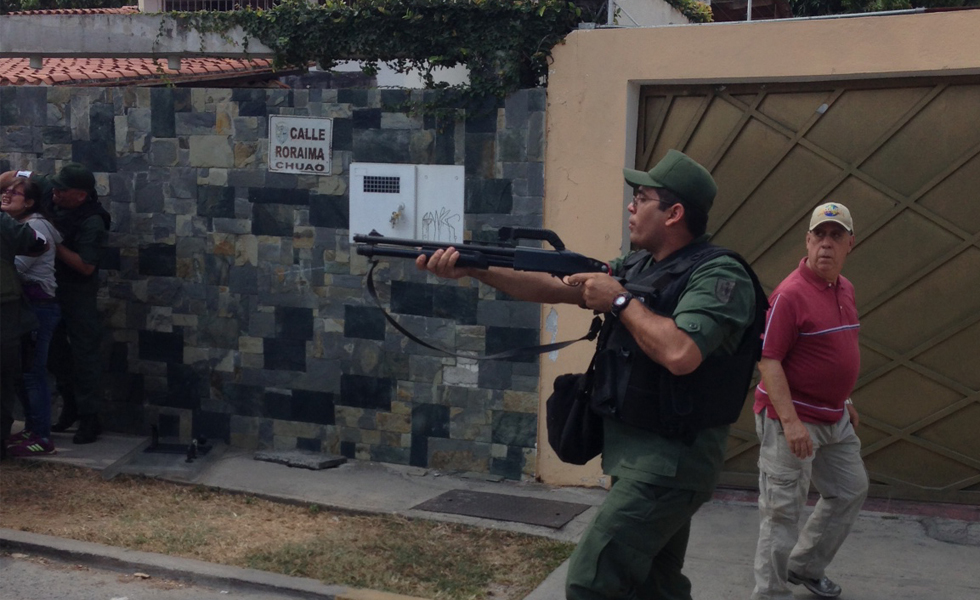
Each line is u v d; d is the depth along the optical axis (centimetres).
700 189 325
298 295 646
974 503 543
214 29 649
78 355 654
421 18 600
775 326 398
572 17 579
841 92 536
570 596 317
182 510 558
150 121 667
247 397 664
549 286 364
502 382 604
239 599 448
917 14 505
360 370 637
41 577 470
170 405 682
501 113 589
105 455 641
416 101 605
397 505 560
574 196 577
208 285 666
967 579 456
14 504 557
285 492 582
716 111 562
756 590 413
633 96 568
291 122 635
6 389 617
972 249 522
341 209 631
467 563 478
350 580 455
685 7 927
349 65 1005
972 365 532
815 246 400
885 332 546
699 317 299
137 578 471
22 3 1529
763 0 1134
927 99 520
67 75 858
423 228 613
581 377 343
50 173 693
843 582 453
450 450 620
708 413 312
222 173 655
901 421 551
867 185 538
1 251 589
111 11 827
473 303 604
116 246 682
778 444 404
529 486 596
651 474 311
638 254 353
